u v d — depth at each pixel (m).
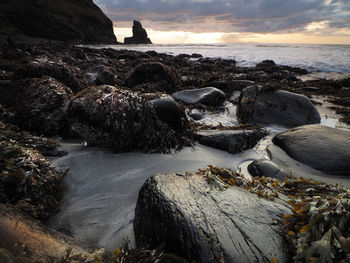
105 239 2.09
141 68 8.90
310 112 5.96
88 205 2.55
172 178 2.41
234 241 1.67
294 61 24.22
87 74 8.80
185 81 10.24
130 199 2.66
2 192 2.20
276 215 1.95
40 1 56.03
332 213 1.65
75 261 1.47
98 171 3.22
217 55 33.31
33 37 54.38
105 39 75.12
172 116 4.34
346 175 3.38
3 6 50.03
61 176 2.96
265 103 6.13
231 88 9.89
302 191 2.66
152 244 1.86
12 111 4.42
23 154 2.66
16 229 1.60
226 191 2.24
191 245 1.67
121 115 3.63
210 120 6.19
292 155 3.93
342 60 24.02
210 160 3.75
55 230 1.97
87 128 3.71
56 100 4.53
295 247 1.65
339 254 1.46
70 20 62.12
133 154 3.73
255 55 32.28
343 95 10.12
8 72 8.37
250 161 3.88
